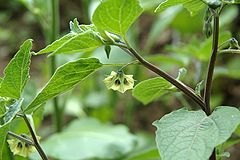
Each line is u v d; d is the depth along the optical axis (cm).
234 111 33
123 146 69
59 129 76
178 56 84
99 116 92
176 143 31
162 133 32
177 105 100
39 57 125
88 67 35
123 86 37
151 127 100
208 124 32
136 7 32
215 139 31
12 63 35
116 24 34
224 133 31
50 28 74
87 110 93
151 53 120
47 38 78
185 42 104
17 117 40
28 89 55
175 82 36
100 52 88
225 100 101
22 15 150
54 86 35
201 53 70
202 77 81
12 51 135
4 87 36
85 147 68
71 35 35
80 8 146
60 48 33
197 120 33
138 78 89
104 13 33
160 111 102
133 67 93
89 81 92
